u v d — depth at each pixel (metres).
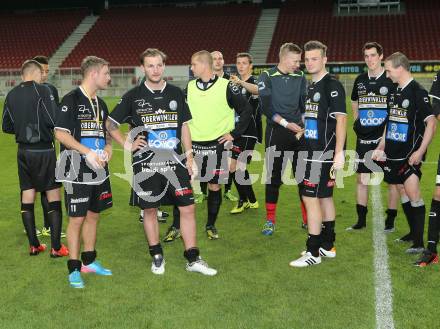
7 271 4.26
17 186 7.61
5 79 25.31
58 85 25.45
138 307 3.52
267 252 4.71
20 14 35.62
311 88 4.29
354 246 4.82
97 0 34.88
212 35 30.55
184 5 35.06
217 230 5.47
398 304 3.50
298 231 5.41
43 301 3.64
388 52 26.64
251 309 3.46
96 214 4.14
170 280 4.03
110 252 4.77
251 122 6.02
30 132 4.44
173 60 28.47
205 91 4.96
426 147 4.39
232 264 4.39
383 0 30.92
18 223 5.76
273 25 30.78
